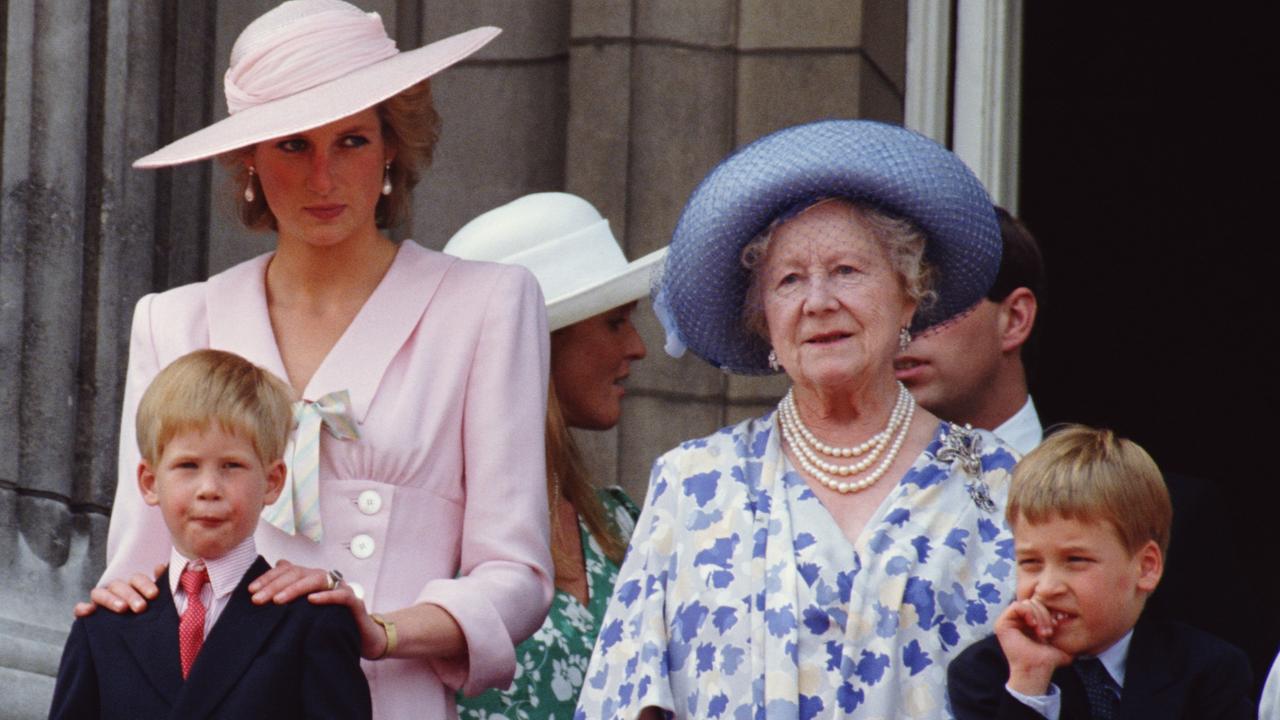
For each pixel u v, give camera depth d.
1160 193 18.95
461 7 14.09
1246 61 18.83
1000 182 14.34
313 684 8.20
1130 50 18.92
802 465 8.80
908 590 8.40
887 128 8.92
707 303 9.16
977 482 8.70
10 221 12.32
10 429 12.18
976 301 9.19
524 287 9.41
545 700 10.20
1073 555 8.07
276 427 8.57
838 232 8.75
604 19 13.79
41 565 12.15
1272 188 18.78
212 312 9.39
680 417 13.66
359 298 9.41
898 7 14.38
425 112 9.67
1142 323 19.03
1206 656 8.17
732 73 13.82
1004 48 14.38
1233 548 9.93
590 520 11.01
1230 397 18.86
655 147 13.75
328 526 8.94
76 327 12.51
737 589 8.52
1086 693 8.18
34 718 11.73
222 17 13.53
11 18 12.45
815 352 8.66
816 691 8.30
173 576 8.47
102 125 12.73
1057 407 19.08
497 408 9.16
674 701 8.54
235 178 9.78
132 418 9.34
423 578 9.01
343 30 9.50
